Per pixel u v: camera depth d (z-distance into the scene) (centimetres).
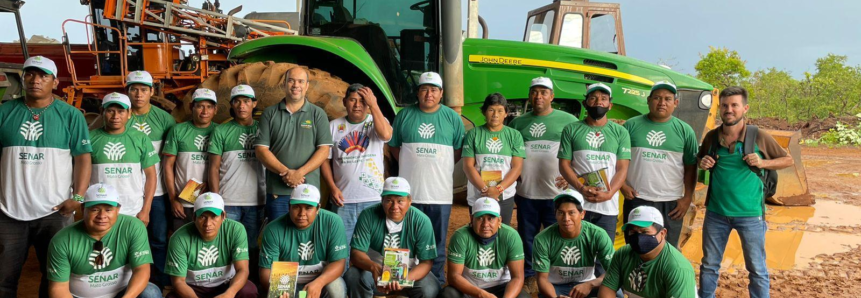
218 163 452
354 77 568
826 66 2320
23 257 404
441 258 462
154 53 771
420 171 455
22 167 392
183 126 462
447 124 463
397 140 470
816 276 528
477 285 421
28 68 386
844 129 1764
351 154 457
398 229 423
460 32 514
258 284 449
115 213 372
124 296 370
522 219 487
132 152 436
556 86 626
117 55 819
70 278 377
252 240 459
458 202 773
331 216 413
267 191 440
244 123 457
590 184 432
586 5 772
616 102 633
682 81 653
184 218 457
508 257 415
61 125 400
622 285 376
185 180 458
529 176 479
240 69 517
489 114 462
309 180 441
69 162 408
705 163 423
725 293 482
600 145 447
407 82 577
